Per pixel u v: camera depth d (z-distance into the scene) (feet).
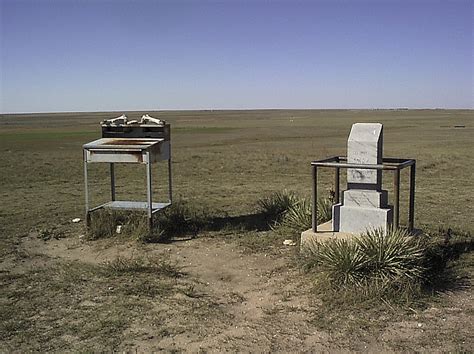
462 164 70.64
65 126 265.75
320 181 55.21
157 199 42.70
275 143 126.62
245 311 18.30
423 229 29.35
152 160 28.58
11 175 61.26
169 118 441.27
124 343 15.81
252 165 71.72
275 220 31.14
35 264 24.04
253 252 25.32
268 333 16.42
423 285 19.89
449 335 15.94
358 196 23.94
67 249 26.61
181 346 15.60
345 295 18.70
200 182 55.36
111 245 26.91
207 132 188.24
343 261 19.61
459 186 50.29
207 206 38.14
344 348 15.34
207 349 15.38
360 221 23.61
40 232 29.68
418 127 209.56
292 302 18.93
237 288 20.68
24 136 153.89
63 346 15.67
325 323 16.97
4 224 32.22
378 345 15.48
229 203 39.75
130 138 30.68
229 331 16.61
